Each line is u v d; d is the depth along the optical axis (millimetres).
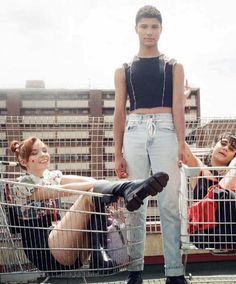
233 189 2584
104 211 2301
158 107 2664
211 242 2533
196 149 3443
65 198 2484
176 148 2666
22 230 2256
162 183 2141
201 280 3195
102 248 2264
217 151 3041
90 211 2295
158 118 2645
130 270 2639
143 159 2680
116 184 2268
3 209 2201
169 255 2648
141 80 2686
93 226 2279
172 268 2641
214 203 2516
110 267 2271
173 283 2652
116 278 3393
